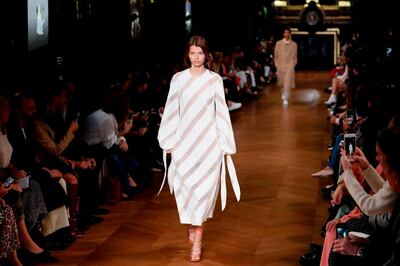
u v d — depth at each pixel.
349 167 4.23
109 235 6.34
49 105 6.71
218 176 5.68
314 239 6.18
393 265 3.46
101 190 7.34
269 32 27.06
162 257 5.75
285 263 5.57
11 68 7.85
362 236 4.21
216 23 20.05
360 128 5.98
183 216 5.66
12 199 5.37
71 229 6.23
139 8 12.71
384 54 12.25
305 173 8.87
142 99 9.35
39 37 8.35
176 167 5.64
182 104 5.59
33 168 5.92
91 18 10.37
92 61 10.28
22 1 7.91
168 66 12.00
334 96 14.78
